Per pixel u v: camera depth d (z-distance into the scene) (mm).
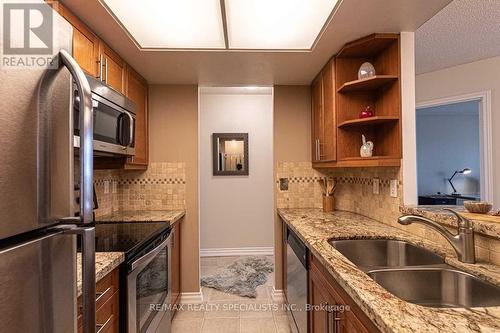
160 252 1928
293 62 2273
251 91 4117
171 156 2836
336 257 1247
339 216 2383
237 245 4250
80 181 688
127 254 1373
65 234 669
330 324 1279
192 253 2818
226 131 4254
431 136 5012
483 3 1858
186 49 2002
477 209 1398
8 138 540
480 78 2779
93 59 1723
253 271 3582
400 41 1813
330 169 2881
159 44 1916
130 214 2557
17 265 548
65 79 709
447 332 652
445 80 2998
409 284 1190
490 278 1037
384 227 1920
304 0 1442
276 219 2871
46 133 641
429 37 2324
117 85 2057
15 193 555
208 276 3422
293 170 2895
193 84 2834
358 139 2168
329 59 2215
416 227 1687
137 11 1514
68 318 688
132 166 2373
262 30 1744
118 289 1332
